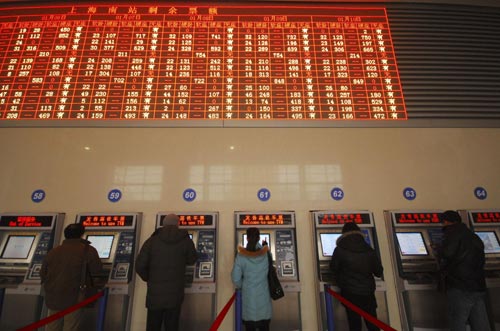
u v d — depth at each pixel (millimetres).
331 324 2514
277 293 2549
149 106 3484
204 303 2908
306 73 3674
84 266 2553
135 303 2977
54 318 1863
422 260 3004
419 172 3473
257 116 3520
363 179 3422
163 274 2508
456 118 3652
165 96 3520
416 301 2965
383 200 3377
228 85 3586
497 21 4105
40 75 3537
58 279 2496
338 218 3111
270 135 3488
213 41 3732
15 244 2963
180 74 3594
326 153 3471
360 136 3535
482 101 3738
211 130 3469
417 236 3121
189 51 3680
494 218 3197
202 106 3512
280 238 3053
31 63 3578
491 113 3705
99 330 2414
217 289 3041
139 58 3627
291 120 3525
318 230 3146
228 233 3199
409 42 3887
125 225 3008
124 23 3750
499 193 3473
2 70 3547
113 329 2816
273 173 3393
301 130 3518
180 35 3736
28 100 3457
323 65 3715
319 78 3666
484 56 3924
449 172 3490
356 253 2643
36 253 2887
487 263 3018
